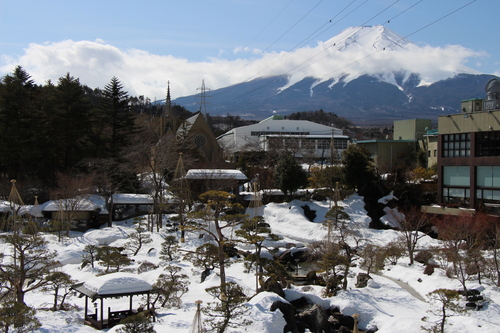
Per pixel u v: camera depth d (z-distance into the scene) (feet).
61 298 95.45
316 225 170.71
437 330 73.05
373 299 95.25
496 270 103.35
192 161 226.17
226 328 69.72
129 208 205.36
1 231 163.73
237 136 435.12
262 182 223.30
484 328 74.02
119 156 225.56
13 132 201.57
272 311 75.51
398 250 122.52
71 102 226.17
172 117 336.49
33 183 209.77
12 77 213.25
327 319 85.66
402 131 265.34
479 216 128.57
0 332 61.82
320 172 204.64
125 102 246.06
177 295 93.97
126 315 79.30
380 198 188.85
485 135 149.28
